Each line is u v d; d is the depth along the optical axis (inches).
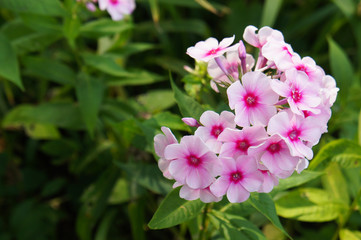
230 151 17.2
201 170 17.2
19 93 31.4
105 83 26.0
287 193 22.5
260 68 18.6
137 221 25.2
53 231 26.5
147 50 33.7
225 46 18.2
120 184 25.8
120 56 26.1
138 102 26.6
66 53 27.4
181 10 35.7
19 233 26.0
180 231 26.6
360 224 23.6
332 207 21.6
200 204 18.6
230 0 35.6
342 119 26.0
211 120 17.3
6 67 22.0
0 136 30.2
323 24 36.0
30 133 27.6
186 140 17.0
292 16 35.4
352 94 26.4
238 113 17.1
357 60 33.5
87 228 25.7
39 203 27.3
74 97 30.1
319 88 17.6
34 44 24.9
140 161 27.3
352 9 30.7
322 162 20.6
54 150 28.3
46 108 25.5
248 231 19.0
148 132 19.1
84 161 27.1
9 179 28.8
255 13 34.7
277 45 17.9
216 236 22.2
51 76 25.1
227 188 17.3
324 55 32.6
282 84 17.2
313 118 17.3
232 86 17.1
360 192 21.4
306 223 27.5
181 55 34.3
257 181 17.3
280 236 24.5
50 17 24.3
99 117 26.5
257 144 17.1
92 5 24.7
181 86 32.1
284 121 16.9
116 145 27.0
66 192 29.3
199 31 31.7
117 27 25.0
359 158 20.1
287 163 17.1
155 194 27.1
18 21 25.2
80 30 24.7
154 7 28.3
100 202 25.5
